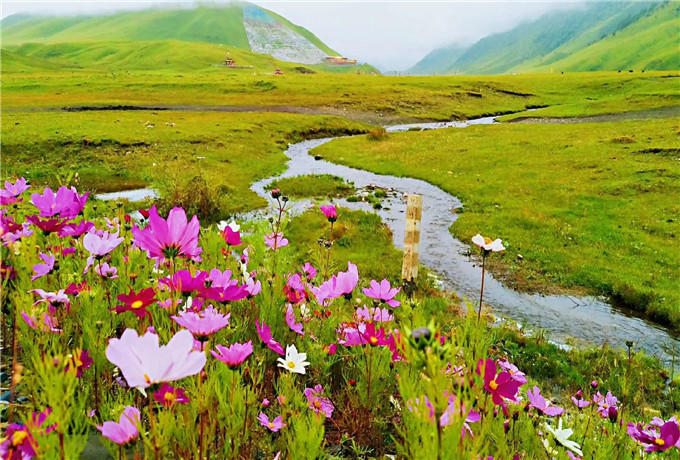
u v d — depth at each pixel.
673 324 9.11
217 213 15.48
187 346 0.98
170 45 170.62
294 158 31.33
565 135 35.50
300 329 2.26
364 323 2.25
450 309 8.70
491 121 56.06
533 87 86.12
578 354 7.32
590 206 17.55
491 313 9.20
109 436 1.07
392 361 2.18
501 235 14.53
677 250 12.84
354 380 2.26
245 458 1.57
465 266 12.31
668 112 50.50
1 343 1.99
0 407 1.35
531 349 7.30
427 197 20.73
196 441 1.42
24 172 20.66
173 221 1.40
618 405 3.33
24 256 2.09
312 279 3.31
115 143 27.44
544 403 2.10
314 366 2.28
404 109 60.81
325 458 1.74
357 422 2.11
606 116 52.03
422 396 1.20
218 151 28.52
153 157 25.38
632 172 21.92
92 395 1.75
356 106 60.41
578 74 109.31
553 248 13.28
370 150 33.19
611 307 10.03
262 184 22.19
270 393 2.07
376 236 14.09
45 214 1.88
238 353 1.42
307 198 19.88
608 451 2.26
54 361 1.12
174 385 1.50
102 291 2.13
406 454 1.27
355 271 2.16
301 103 60.56
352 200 19.53
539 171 23.98
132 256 2.84
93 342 1.72
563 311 9.72
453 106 65.50
